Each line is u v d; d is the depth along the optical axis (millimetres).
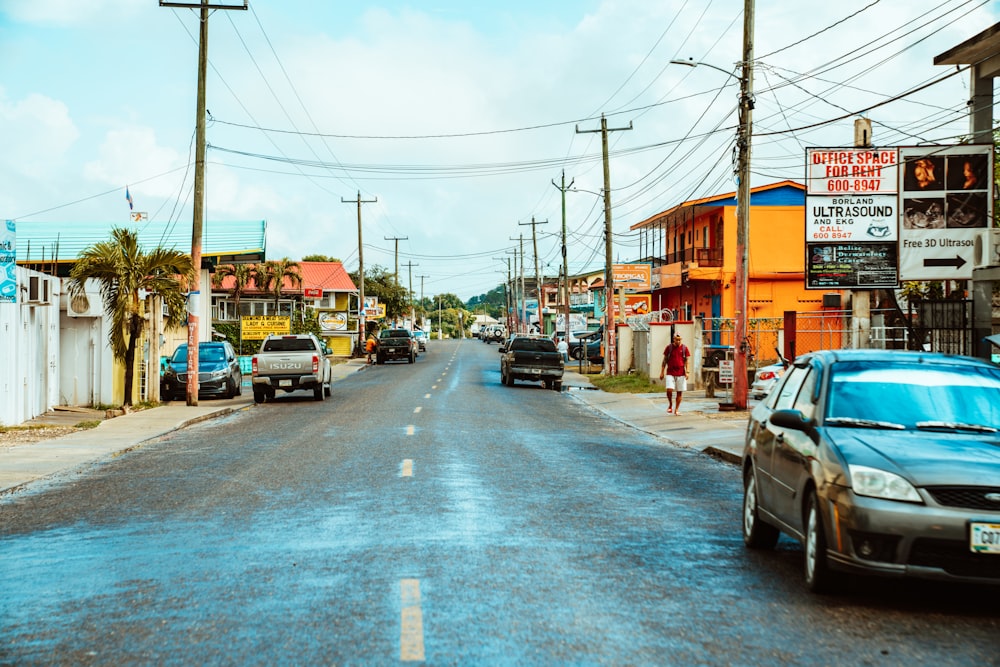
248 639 6035
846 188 24562
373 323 87500
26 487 13469
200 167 28609
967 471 6566
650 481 13609
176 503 11641
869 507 6555
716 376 33812
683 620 6480
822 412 7715
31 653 5824
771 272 45844
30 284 23219
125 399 26359
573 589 7309
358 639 6004
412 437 19234
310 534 9516
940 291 31875
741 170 24734
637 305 58188
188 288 28656
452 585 7406
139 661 5633
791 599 7066
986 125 23734
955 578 6422
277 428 21922
